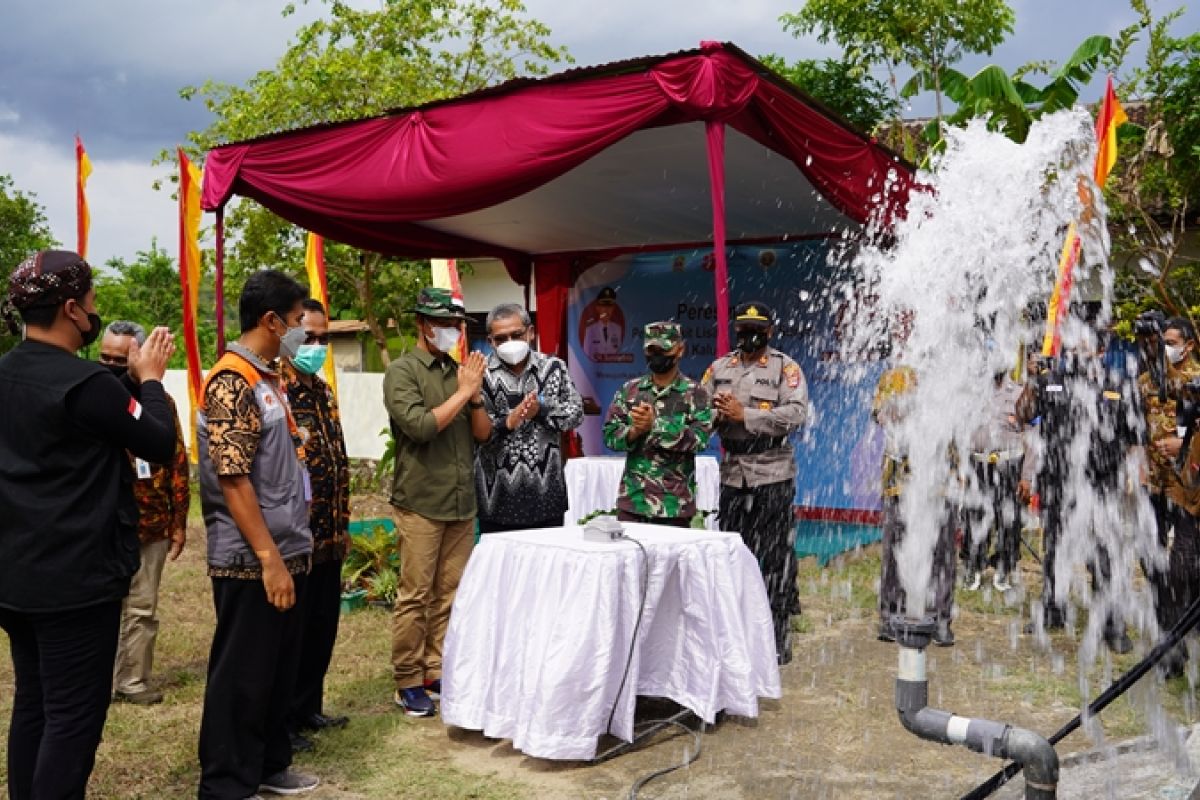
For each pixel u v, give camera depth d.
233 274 15.66
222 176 7.03
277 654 3.32
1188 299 9.52
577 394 4.96
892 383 5.50
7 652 5.52
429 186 6.04
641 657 4.20
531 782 3.63
